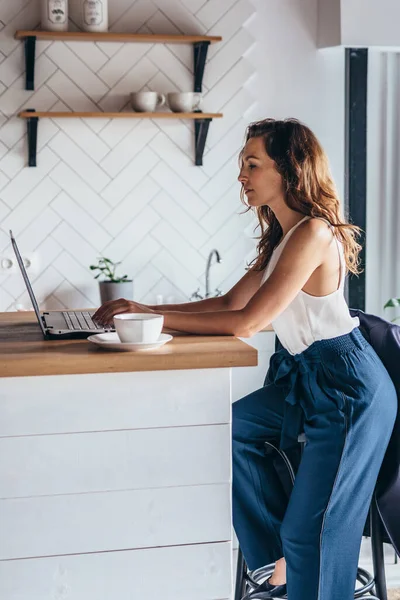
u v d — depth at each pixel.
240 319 2.11
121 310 2.16
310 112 4.02
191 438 1.98
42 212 3.81
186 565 2.01
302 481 2.18
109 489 1.95
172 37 3.69
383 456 2.21
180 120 3.88
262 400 2.42
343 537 2.15
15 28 3.67
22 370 1.82
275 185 2.28
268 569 2.59
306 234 2.15
